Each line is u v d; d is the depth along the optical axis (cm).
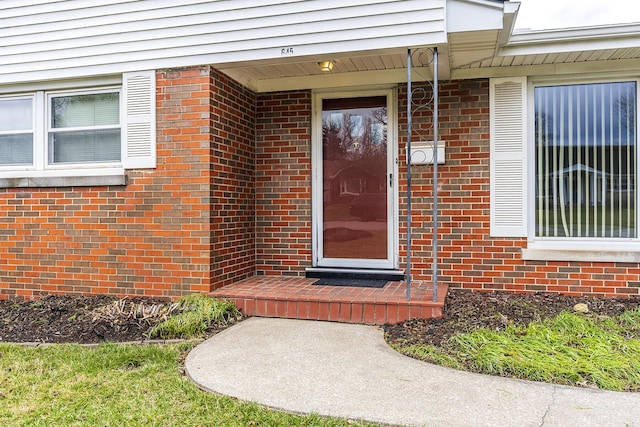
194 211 525
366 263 605
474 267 561
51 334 448
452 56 521
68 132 587
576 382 324
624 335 406
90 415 284
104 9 553
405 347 392
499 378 332
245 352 386
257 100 629
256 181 630
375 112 605
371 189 605
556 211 560
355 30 488
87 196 561
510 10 446
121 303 500
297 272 619
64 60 566
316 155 618
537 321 437
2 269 590
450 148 568
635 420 268
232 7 518
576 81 552
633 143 543
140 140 542
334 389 313
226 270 556
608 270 529
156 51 538
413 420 269
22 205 584
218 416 279
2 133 607
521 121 550
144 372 349
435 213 461
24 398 309
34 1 574
